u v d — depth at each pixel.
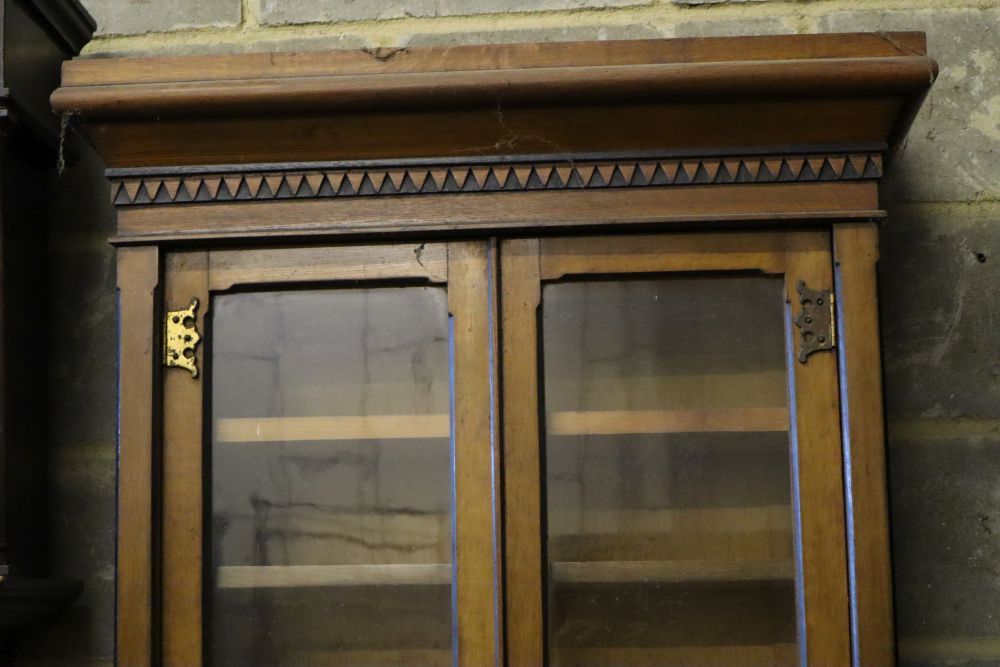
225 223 1.21
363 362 1.23
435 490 1.21
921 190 1.42
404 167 1.20
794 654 1.17
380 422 1.22
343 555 1.21
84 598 1.38
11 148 1.31
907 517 1.36
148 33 1.49
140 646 1.16
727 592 1.18
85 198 1.45
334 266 1.22
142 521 1.18
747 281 1.22
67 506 1.40
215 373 1.23
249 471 1.22
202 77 1.18
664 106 1.16
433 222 1.20
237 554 1.21
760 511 1.19
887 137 1.20
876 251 1.18
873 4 1.46
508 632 1.16
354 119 1.17
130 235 1.21
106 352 1.42
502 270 1.21
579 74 1.14
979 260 1.41
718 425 1.20
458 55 1.17
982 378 1.38
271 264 1.22
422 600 1.20
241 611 1.20
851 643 1.14
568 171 1.20
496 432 1.18
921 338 1.39
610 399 1.21
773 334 1.21
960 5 1.46
